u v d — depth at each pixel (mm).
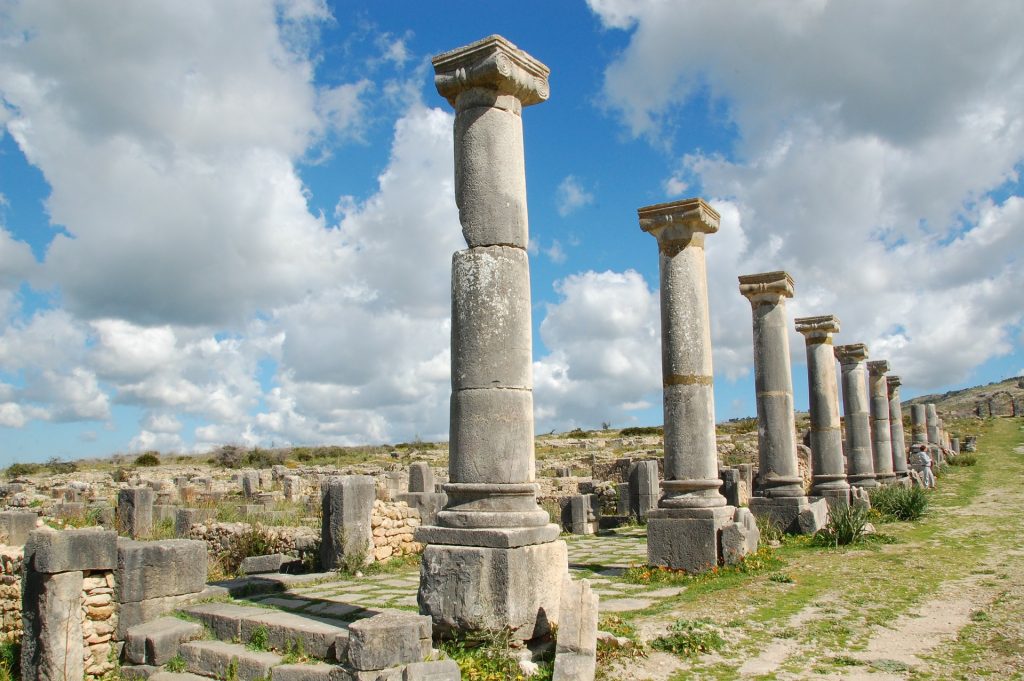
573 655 7070
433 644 7691
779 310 17516
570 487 28219
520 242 8641
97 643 9062
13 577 10094
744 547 12469
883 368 31359
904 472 34031
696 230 13797
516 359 8375
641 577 12234
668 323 13625
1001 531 16484
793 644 8414
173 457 59562
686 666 7648
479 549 7652
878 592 10688
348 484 14023
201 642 8953
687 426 13211
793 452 17078
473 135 8703
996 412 83750
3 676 9133
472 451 8188
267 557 14172
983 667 7457
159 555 9750
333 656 7926
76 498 30328
